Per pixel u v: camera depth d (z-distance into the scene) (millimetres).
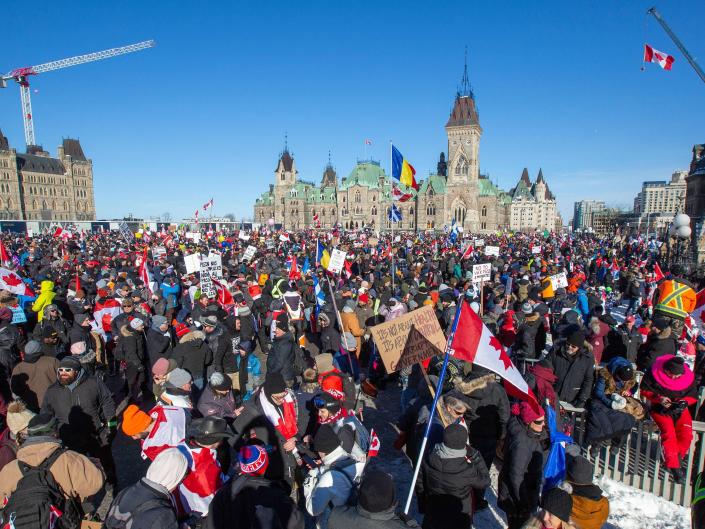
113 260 24328
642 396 6488
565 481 3988
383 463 7262
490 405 5820
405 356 6070
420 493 5000
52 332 8109
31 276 19156
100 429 5879
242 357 8539
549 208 168875
